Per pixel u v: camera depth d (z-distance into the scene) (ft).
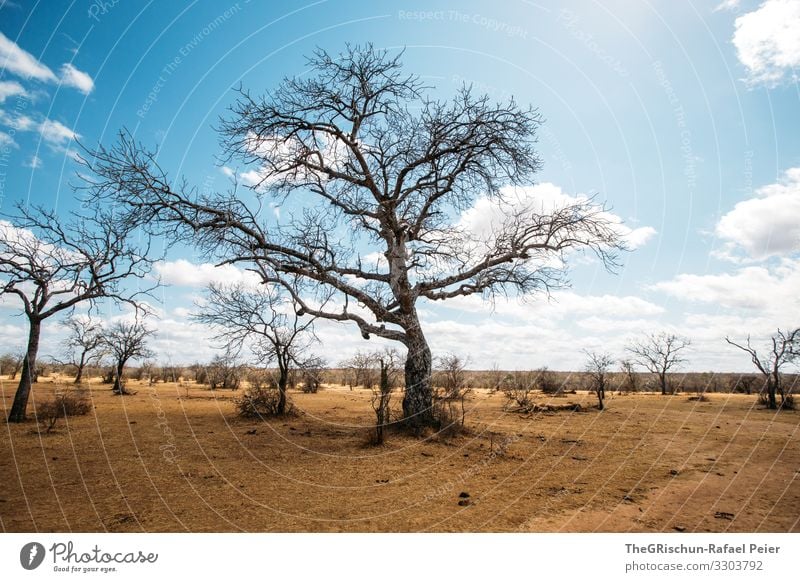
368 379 139.54
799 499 24.29
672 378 152.46
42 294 52.34
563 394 109.60
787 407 78.84
